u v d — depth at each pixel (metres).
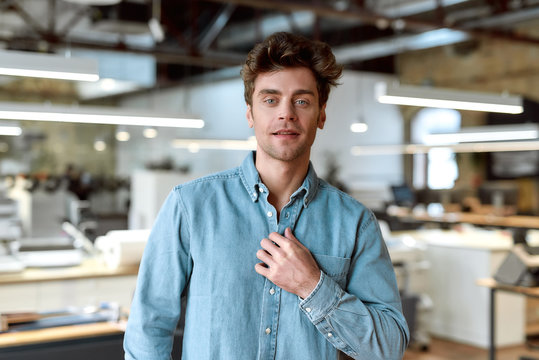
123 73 13.14
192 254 1.22
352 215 1.27
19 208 7.44
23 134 12.14
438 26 7.97
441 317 5.95
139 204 7.06
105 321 3.02
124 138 13.25
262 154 1.25
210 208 1.23
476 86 11.13
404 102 5.50
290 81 1.17
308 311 1.17
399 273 5.84
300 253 1.16
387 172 12.28
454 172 11.54
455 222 8.65
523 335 5.70
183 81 13.58
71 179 12.49
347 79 11.85
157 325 1.24
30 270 4.40
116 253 4.43
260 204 1.24
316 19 9.76
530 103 9.34
